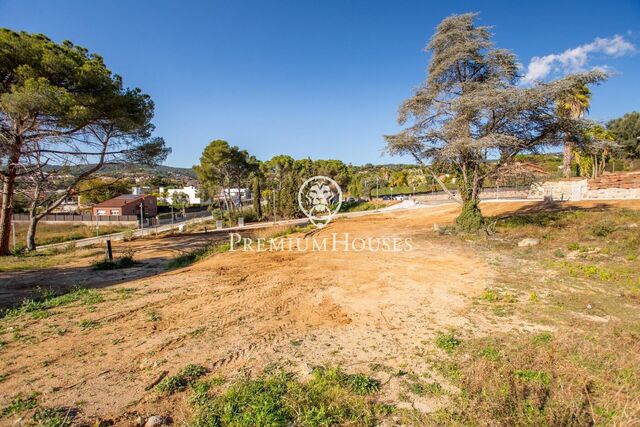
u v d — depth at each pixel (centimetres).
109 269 1208
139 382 424
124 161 1866
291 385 404
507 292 768
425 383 413
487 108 1482
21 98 1258
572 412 321
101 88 1538
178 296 801
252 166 5125
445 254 1263
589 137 1595
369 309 692
